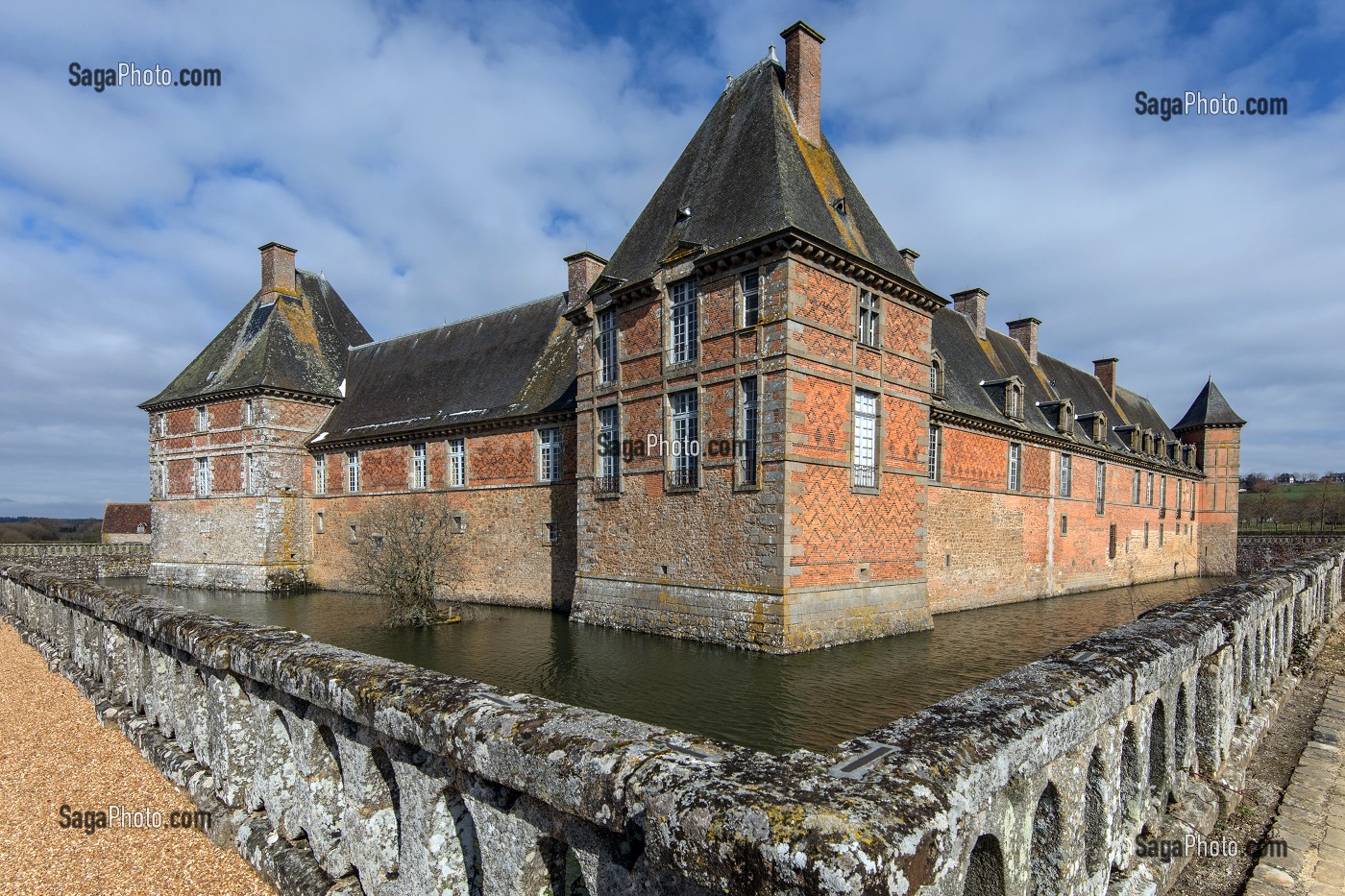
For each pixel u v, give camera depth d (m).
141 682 7.14
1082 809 3.15
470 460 25.47
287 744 4.54
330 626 19.70
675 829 2.01
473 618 20.72
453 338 30.38
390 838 3.60
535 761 2.52
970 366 26.39
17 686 9.75
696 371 16.42
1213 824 4.89
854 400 16.25
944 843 1.97
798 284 14.96
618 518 18.31
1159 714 4.34
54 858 4.80
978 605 23.45
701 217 17.45
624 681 12.63
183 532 32.84
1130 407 42.12
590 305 19.39
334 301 36.19
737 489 15.45
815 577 15.13
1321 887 4.16
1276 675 8.28
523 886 2.73
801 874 1.69
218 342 34.22
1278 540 42.94
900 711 10.83
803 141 17.86
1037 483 26.72
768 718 10.47
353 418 30.64
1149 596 28.27
